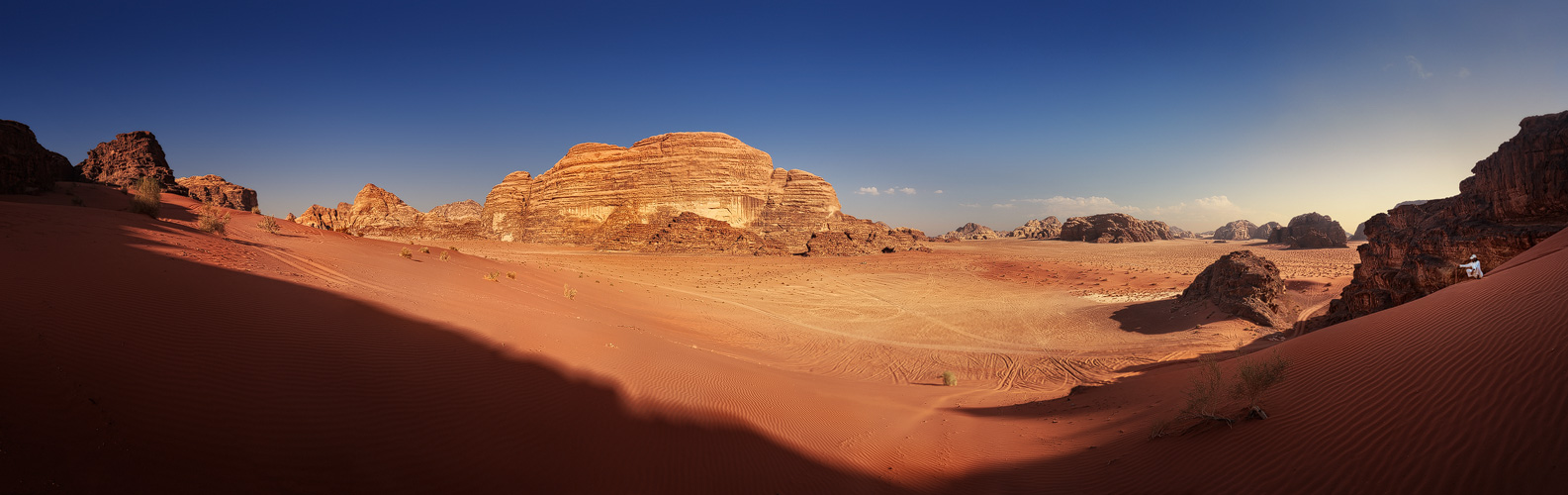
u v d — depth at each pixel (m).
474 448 7.57
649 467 8.41
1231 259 40.78
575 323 18.73
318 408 7.19
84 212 20.83
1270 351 14.02
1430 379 8.32
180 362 7.12
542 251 124.69
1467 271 20.86
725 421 11.14
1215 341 31.12
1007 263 105.94
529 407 9.32
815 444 11.07
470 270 33.03
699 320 36.84
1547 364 7.27
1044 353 31.89
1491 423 6.80
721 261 105.44
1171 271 86.38
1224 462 8.49
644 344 18.16
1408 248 29.53
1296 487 7.22
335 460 6.38
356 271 20.41
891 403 17.05
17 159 40.78
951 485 9.48
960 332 40.62
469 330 13.03
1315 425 8.54
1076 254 133.25
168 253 13.93
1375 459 7.13
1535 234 22.78
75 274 9.32
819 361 28.56
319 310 11.36
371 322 11.46
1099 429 12.59
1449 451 6.69
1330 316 29.92
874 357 30.56
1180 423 10.62
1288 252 122.12
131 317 7.96
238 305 10.09
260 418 6.58
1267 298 36.41
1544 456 5.96
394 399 8.09
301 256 21.00
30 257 9.95
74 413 5.52
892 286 73.50
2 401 5.23
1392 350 9.88
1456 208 29.39
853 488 9.00
